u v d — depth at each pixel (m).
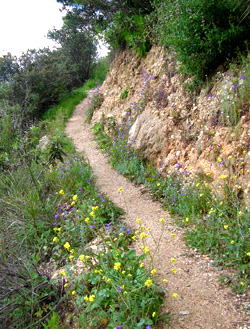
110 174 6.51
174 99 5.97
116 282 2.48
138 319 2.29
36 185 5.23
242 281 2.62
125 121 8.15
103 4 11.05
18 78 15.14
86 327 2.52
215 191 3.92
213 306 2.41
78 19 15.43
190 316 2.35
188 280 2.78
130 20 8.86
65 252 3.41
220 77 4.88
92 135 9.95
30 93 14.93
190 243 3.37
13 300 2.89
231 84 4.43
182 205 4.25
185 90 5.68
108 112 9.84
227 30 4.72
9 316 3.03
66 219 4.49
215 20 4.91
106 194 5.16
